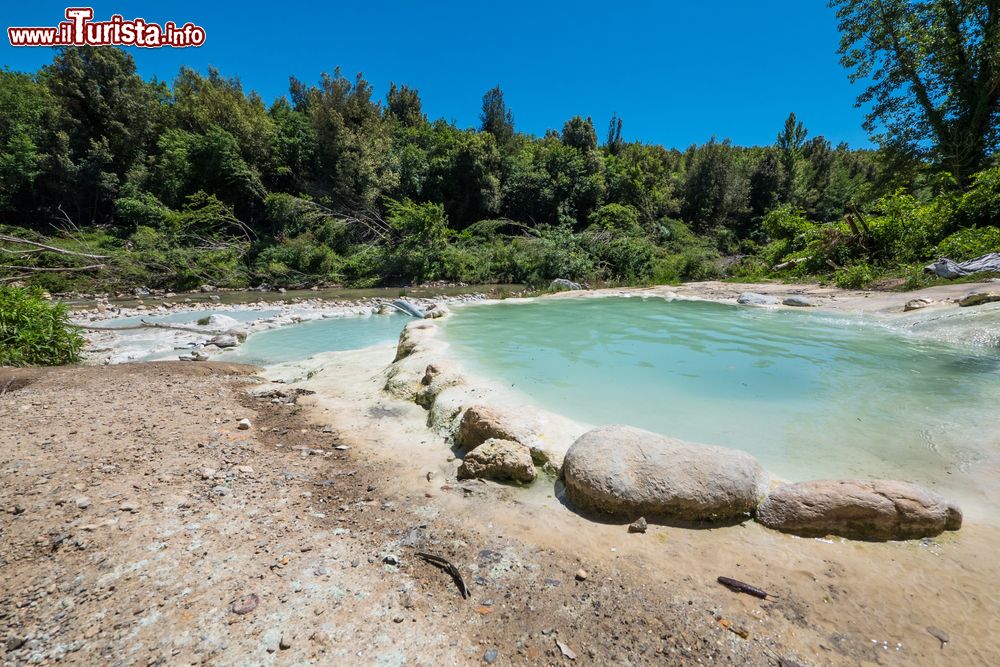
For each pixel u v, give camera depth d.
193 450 3.95
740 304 11.84
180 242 22.28
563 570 2.48
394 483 3.44
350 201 28.78
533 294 17.91
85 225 27.80
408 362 6.09
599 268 23.77
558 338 8.02
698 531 2.80
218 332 9.95
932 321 7.75
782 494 2.87
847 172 50.03
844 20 18.61
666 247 28.81
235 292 19.08
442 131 38.56
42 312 7.68
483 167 31.84
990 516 2.86
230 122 28.62
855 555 2.55
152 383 6.03
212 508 3.03
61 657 1.91
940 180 16.92
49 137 27.27
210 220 23.53
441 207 25.45
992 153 16.80
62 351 7.49
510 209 35.03
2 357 6.89
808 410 4.62
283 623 2.08
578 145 41.53
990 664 1.87
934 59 17.17
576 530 2.84
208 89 32.31
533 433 3.76
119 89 29.00
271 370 7.04
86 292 16.88
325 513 3.02
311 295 18.28
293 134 30.59
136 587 2.29
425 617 2.15
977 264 10.98
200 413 4.92
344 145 29.94
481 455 3.51
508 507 3.10
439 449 4.05
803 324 8.95
